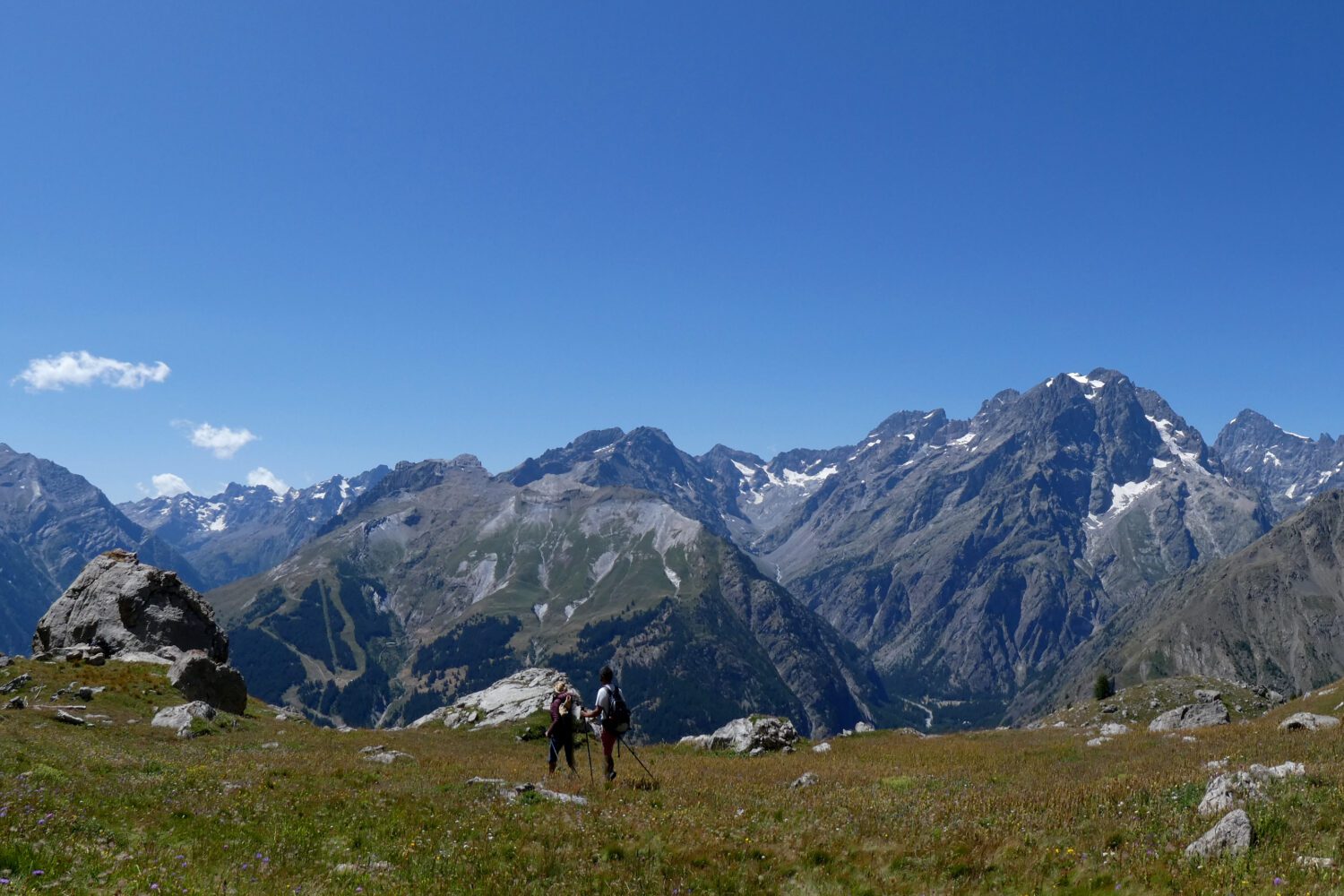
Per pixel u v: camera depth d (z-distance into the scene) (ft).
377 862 47.26
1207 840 46.06
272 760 96.48
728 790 76.13
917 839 53.01
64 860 41.78
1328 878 39.68
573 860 48.47
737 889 44.86
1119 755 109.81
